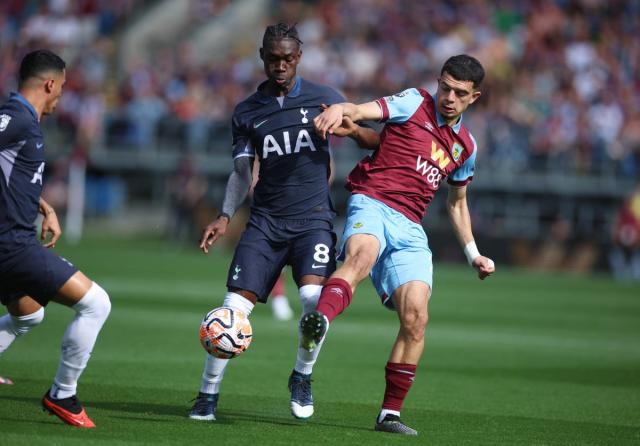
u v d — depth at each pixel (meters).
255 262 20.48
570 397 25.98
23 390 22.06
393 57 105.06
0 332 19.97
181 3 121.81
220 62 112.44
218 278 59.34
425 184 20.62
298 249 20.69
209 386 19.91
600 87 100.81
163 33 118.31
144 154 95.00
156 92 102.50
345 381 26.75
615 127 95.44
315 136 20.88
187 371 26.80
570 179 89.38
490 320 46.22
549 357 34.50
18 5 116.88
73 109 97.12
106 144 95.56
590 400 25.62
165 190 95.56
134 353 29.78
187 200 85.62
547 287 67.00
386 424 19.62
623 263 81.12
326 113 19.36
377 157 20.73
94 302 17.95
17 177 17.59
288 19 117.56
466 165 21.28
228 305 20.28
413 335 19.58
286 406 22.36
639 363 33.91
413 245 20.25
